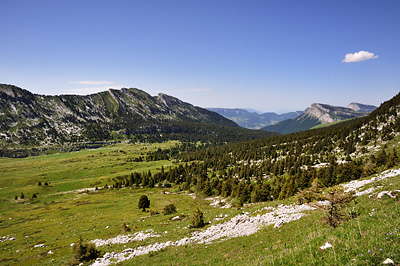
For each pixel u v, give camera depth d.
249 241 27.41
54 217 94.12
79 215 92.25
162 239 39.78
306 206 33.94
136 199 120.25
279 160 184.50
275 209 38.88
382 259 10.16
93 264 33.41
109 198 131.00
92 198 135.88
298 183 104.69
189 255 28.58
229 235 33.62
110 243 43.84
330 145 175.88
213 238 34.25
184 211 76.94
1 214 115.25
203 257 26.11
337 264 11.38
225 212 52.06
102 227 64.75
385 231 12.67
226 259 22.75
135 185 176.75
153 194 140.88
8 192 168.62
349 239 13.41
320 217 24.91
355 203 23.12
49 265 37.31
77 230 65.31
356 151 143.75
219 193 133.75
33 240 60.53
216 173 197.38
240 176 163.50
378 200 20.86
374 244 11.64
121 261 32.47
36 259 43.16
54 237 60.50
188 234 39.44
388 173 39.44
